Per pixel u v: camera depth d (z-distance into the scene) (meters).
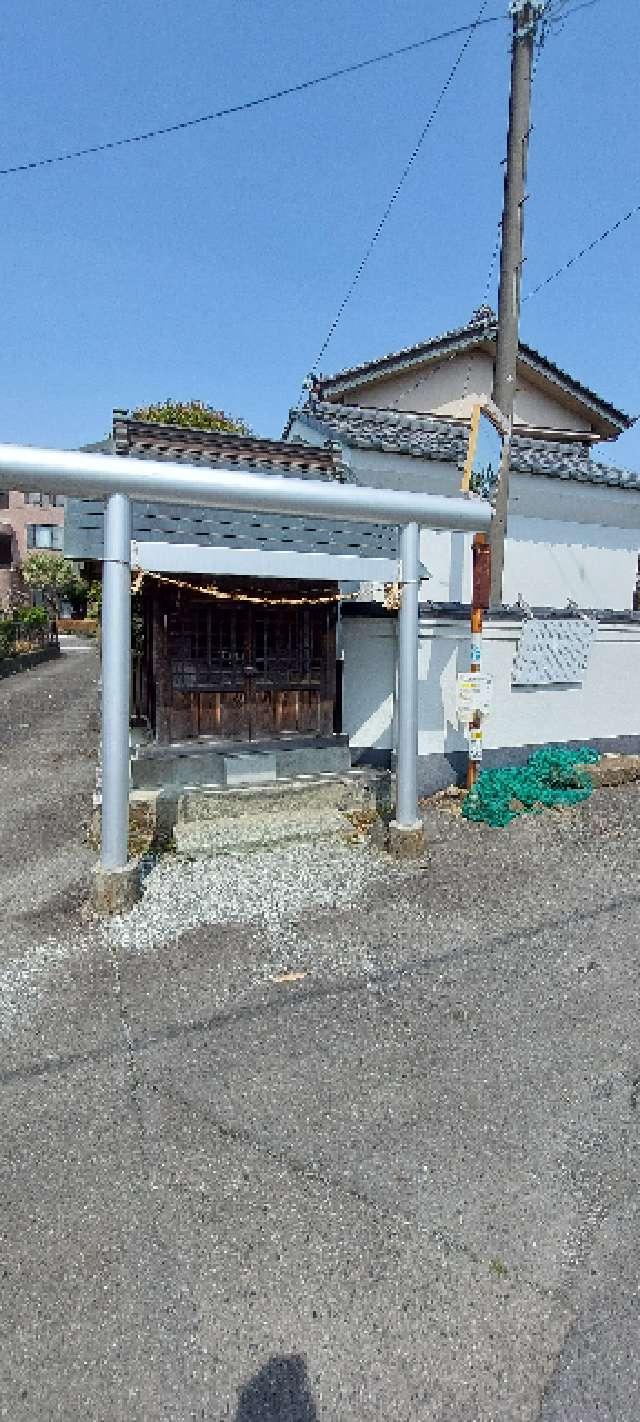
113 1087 3.30
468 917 5.06
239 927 4.91
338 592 7.26
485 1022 3.82
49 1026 3.79
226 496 5.18
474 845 6.45
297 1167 2.83
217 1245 2.49
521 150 8.93
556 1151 2.91
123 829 5.21
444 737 8.03
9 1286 2.34
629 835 6.71
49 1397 2.01
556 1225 2.56
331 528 6.75
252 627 7.04
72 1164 2.84
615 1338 2.16
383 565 6.12
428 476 10.68
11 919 5.04
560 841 6.56
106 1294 2.31
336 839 6.54
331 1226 2.56
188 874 5.79
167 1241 2.50
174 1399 2.01
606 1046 3.61
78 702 15.60
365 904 5.27
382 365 12.82
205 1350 2.14
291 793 7.00
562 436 14.50
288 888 5.53
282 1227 2.56
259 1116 3.11
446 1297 2.30
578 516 11.99
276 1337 2.17
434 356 12.94
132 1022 3.82
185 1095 3.24
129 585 5.08
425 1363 2.10
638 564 12.65
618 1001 4.03
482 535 7.38
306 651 7.26
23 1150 2.92
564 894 5.45
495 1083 3.33
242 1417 1.96
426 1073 3.40
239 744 7.00
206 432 8.31
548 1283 2.34
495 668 8.19
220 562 5.64
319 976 4.29
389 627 7.91
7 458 4.67
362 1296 2.30
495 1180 2.76
